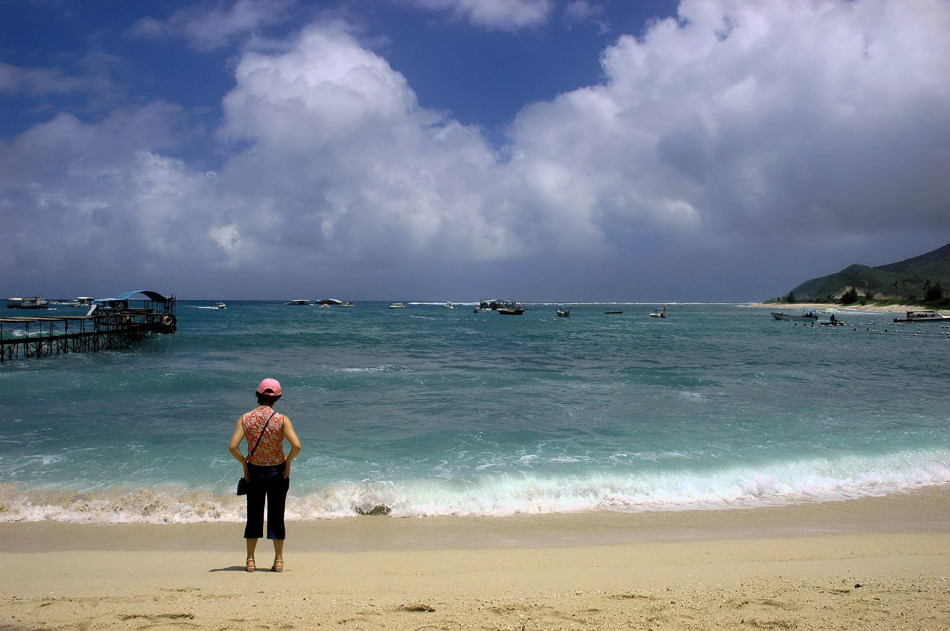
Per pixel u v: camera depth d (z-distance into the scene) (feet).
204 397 57.36
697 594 15.66
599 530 25.39
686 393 61.62
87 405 52.80
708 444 40.11
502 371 80.23
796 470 34.12
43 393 59.11
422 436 42.24
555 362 95.20
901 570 18.72
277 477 17.98
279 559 18.75
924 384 69.31
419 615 13.80
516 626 13.03
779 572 18.53
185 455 36.27
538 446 39.60
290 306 634.84
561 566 19.77
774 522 26.53
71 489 29.81
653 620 13.43
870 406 54.39
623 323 285.84
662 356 107.55
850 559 20.54
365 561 20.49
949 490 31.42
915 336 185.47
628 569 19.13
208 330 190.80
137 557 20.88
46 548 22.43
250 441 17.80
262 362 93.30
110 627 12.96
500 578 17.80
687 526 25.98
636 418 48.67
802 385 68.03
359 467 34.55
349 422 46.91
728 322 308.60
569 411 51.62
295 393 60.64
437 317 337.93
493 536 24.53
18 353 102.01
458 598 15.33
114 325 127.54
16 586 16.81
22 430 42.83
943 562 19.97
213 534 24.40
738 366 89.40
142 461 34.91
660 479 32.24
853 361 98.99
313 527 25.54
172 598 15.29
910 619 13.48
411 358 101.71
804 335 189.67
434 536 24.49
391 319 305.53
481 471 33.91
